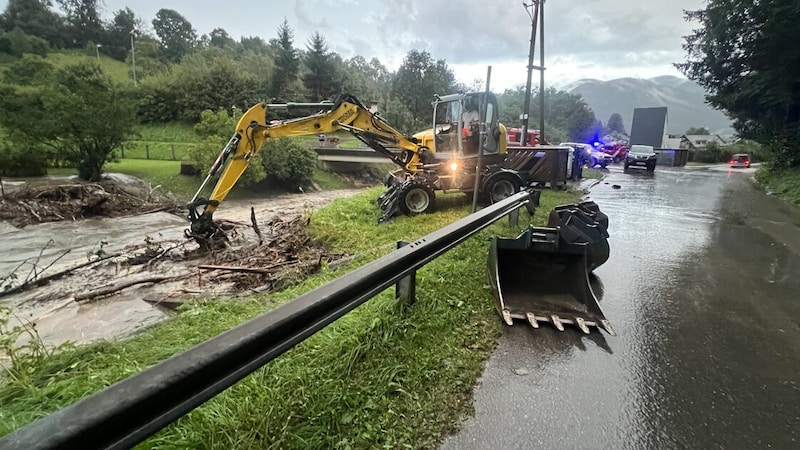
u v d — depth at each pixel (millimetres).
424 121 65500
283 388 2367
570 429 2338
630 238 7051
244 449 1938
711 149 42062
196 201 8984
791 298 4340
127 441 1404
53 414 1311
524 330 3537
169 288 6684
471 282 4395
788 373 2926
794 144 15789
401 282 3637
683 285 4734
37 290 7098
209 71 48719
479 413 2449
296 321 2154
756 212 9695
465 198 10758
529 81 17953
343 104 9641
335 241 8078
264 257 8008
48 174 22578
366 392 2488
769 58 16156
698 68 19734
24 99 21094
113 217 15586
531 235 4250
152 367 1577
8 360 3766
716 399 2629
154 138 41062
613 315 3895
